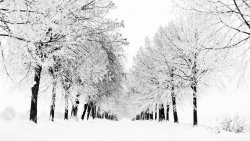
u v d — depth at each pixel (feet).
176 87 80.89
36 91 47.70
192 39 68.54
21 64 29.99
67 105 68.54
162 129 66.39
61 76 58.80
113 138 43.27
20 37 27.40
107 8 49.70
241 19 28.71
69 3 40.34
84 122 83.46
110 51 80.12
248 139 38.70
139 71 129.49
